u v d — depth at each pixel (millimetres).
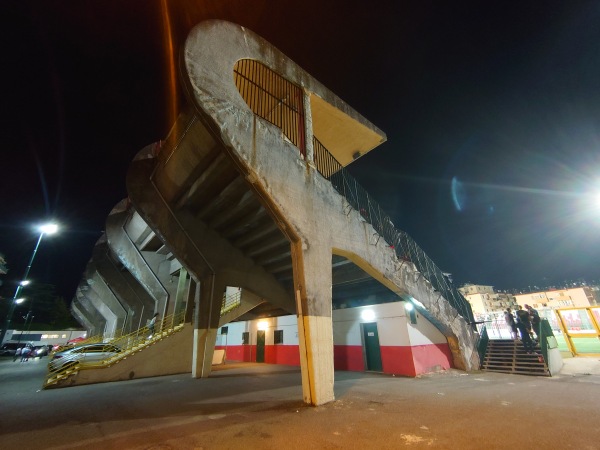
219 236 13352
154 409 7062
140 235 19625
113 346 15391
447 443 4371
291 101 10172
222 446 4504
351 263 11523
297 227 7730
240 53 8445
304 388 6984
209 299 12766
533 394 7504
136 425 5770
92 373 11859
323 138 13773
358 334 13602
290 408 6641
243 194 10648
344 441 4562
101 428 5633
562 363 12219
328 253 8352
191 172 10758
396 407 6504
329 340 7523
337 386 9117
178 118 10305
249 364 17953
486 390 8203
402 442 4465
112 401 8117
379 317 12898
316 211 8523
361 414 6000
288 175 8086
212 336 12648
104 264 27359
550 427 4934
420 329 12430
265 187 7305
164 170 11742
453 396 7531
